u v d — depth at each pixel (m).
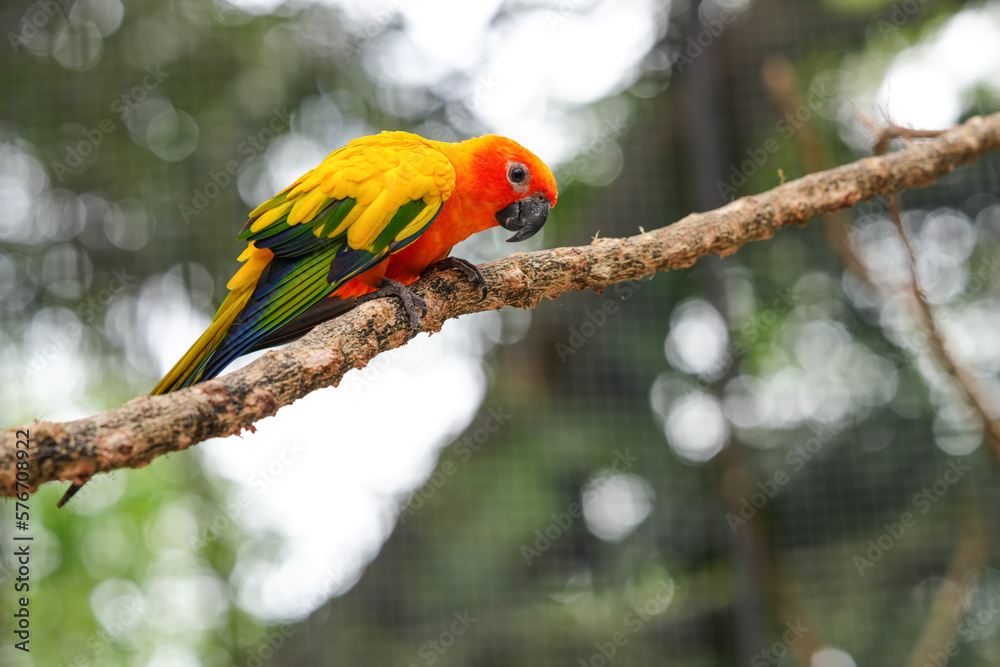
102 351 8.16
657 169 9.55
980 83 8.76
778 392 9.29
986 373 8.34
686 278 9.58
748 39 9.30
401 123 8.60
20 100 8.13
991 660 8.05
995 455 4.99
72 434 2.34
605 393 9.52
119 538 9.09
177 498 9.27
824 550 8.68
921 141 4.68
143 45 8.36
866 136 8.88
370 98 8.59
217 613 9.14
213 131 8.30
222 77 8.42
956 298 8.53
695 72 8.87
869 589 8.42
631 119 9.60
